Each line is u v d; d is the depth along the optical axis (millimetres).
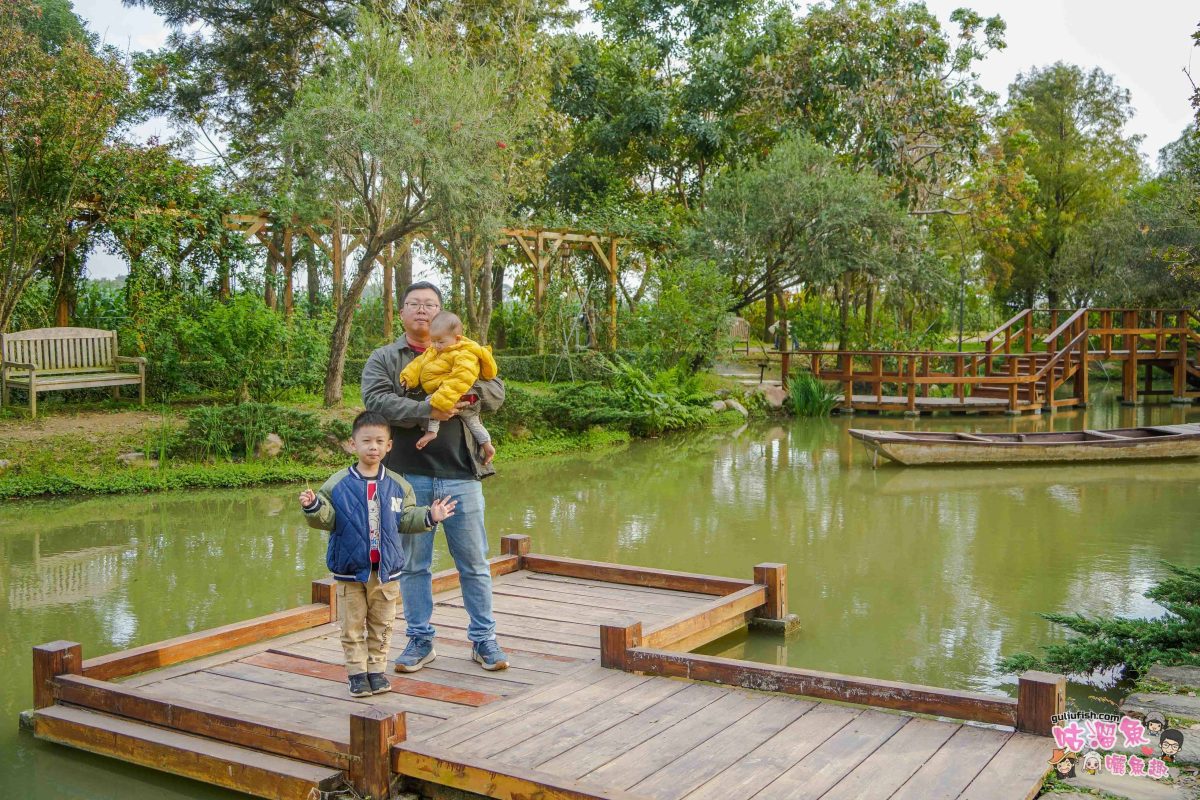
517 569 6547
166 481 10398
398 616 5488
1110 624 4969
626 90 27797
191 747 3732
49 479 10023
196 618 6082
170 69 22062
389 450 4422
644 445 15086
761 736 3689
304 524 8914
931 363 23281
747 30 27719
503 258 20266
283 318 15266
